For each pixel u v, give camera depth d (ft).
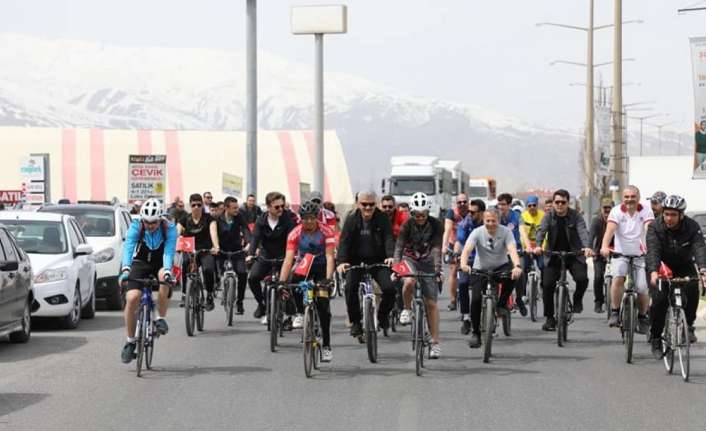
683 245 58.08
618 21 165.89
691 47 114.73
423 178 238.89
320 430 43.86
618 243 70.08
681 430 44.09
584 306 100.17
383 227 65.21
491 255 65.41
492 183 354.74
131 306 57.77
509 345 70.85
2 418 46.26
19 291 70.38
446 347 69.77
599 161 175.94
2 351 67.87
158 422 45.39
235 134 322.96
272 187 302.25
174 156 312.71
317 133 168.96
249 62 132.46
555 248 73.61
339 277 106.52
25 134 313.53
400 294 77.92
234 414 47.03
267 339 73.67
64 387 54.03
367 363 62.49
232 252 83.76
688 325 59.06
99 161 306.35
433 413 47.29
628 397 51.37
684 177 245.04
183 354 66.13
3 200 182.91
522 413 47.37
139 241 59.00
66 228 84.23
